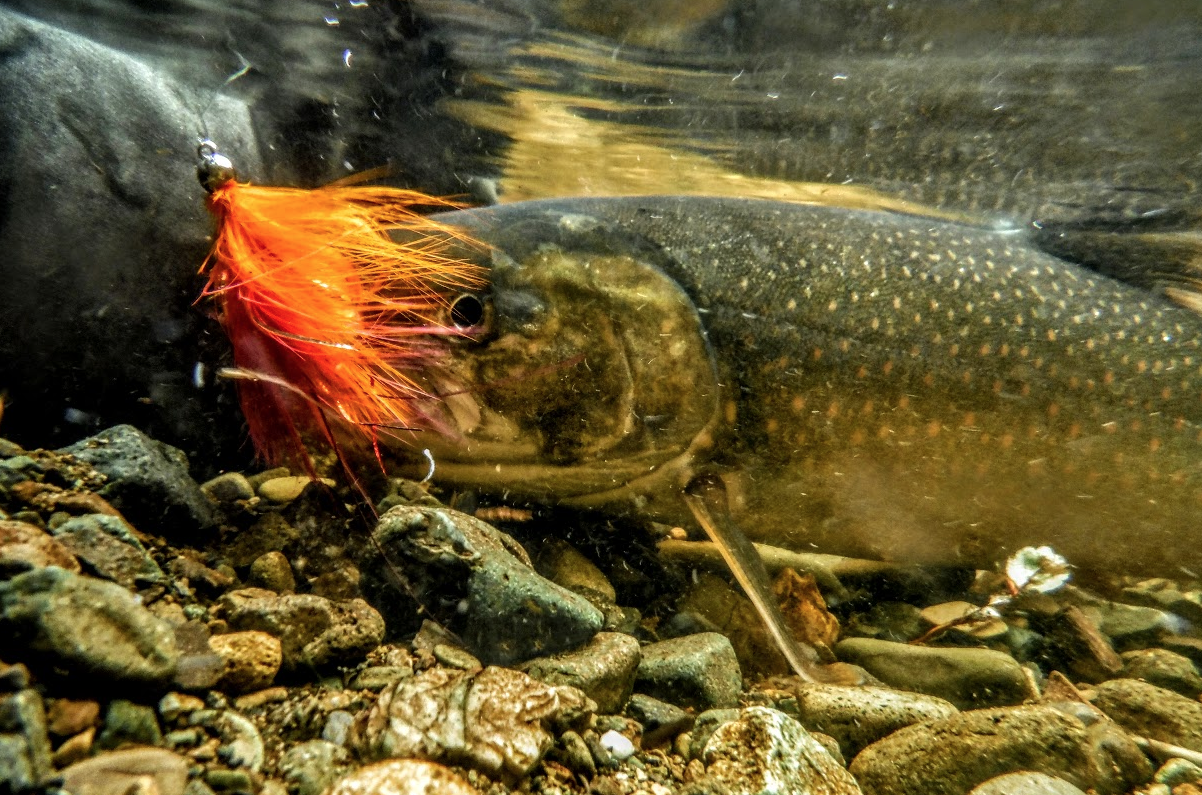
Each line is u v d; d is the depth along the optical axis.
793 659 0.26
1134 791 0.21
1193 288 0.32
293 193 0.22
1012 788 0.19
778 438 0.31
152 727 0.15
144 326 0.28
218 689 0.17
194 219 0.30
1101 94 0.54
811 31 0.54
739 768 0.19
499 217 0.29
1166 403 0.32
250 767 0.15
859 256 0.31
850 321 0.30
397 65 0.54
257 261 0.21
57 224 0.26
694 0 0.52
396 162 0.59
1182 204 0.56
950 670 0.27
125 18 0.46
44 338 0.26
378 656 0.20
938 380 0.31
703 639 0.25
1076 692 0.27
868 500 0.32
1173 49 0.49
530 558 0.29
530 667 0.21
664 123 0.67
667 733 0.22
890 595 0.34
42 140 0.26
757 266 0.30
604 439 0.28
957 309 0.31
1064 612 0.32
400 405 0.25
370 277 0.24
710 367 0.29
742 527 0.33
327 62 0.50
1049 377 0.31
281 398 0.23
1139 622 0.33
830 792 0.19
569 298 0.27
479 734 0.17
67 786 0.12
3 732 0.12
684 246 0.30
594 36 0.56
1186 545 0.33
